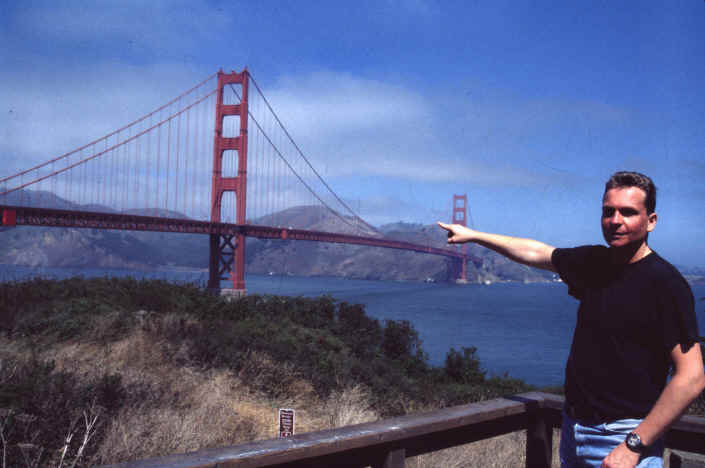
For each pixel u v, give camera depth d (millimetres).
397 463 1724
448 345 48656
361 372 7453
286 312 12500
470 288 194375
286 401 5590
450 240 1870
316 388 6277
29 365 4391
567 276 1607
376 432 1631
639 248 1470
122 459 3141
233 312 9719
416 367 12508
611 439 1463
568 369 1625
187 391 4918
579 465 1554
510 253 1749
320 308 13703
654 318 1388
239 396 5395
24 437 2994
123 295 8688
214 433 3938
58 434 3209
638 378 1427
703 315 70562
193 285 10445
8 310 7027
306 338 9516
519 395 2207
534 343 54469
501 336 59094
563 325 75125
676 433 1929
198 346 6402
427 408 6914
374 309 84875
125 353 5836
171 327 7207
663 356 1418
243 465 1384
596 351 1507
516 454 3875
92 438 3271
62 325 6559
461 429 1948
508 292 180625
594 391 1505
